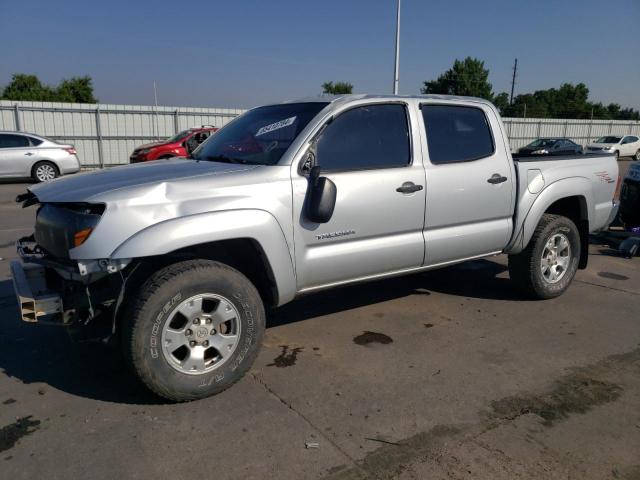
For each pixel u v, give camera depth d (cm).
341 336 438
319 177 353
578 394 346
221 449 282
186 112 2525
